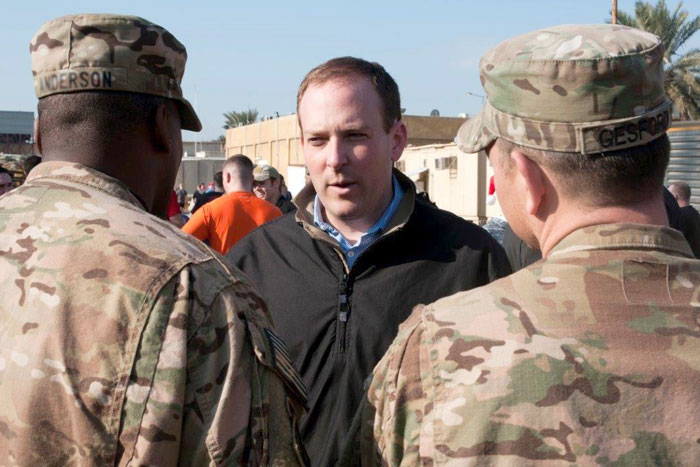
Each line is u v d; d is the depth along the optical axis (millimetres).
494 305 1302
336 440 2240
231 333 1419
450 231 2465
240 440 1381
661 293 1254
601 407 1176
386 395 1352
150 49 1595
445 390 1260
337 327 2346
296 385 1524
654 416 1167
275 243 2541
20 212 1510
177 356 1354
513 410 1194
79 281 1390
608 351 1204
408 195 2438
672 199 4566
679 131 10859
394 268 2379
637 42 1272
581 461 1153
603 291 1255
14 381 1361
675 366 1188
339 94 2350
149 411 1329
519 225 1415
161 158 1655
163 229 1512
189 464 1364
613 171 1268
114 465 1330
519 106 1316
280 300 2422
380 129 2404
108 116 1558
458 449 1213
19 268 1433
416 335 1332
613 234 1286
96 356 1348
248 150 40562
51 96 1573
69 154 1566
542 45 1308
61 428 1340
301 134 2512
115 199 1528
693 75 25922
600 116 1254
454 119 30281
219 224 5461
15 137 53156
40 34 1583
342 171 2365
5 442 1364
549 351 1213
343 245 2451
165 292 1390
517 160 1334
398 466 1313
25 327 1382
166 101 1645
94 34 1558
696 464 1146
